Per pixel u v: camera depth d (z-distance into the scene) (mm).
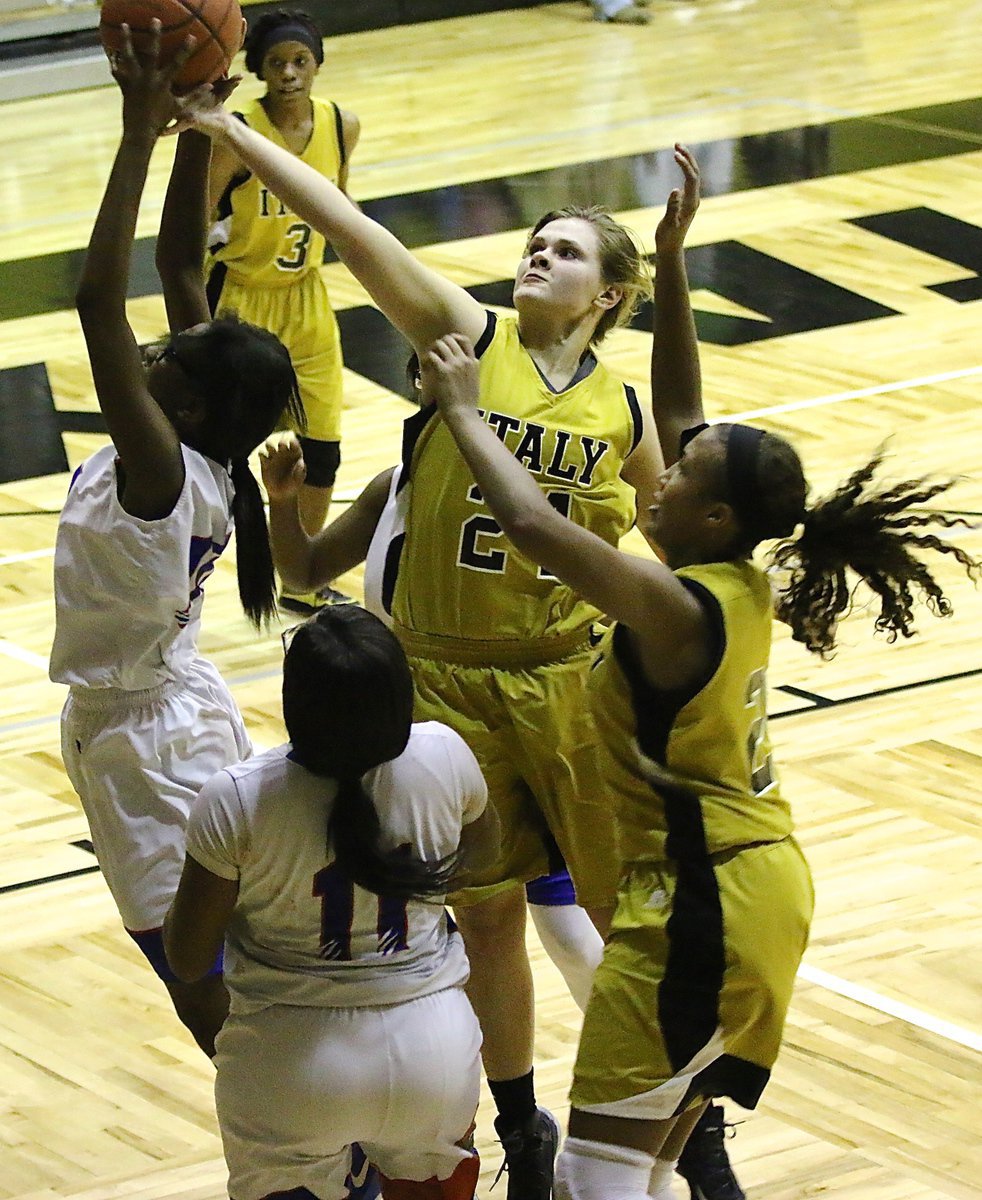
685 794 6887
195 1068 9578
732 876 6879
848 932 10516
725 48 37750
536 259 8109
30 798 12688
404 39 40219
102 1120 9117
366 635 6395
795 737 12930
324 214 7961
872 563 7191
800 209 26172
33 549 16953
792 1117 8867
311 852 6512
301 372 15656
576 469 8062
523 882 8109
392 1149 6875
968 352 20719
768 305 22516
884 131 30125
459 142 31281
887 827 11664
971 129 29875
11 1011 10141
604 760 7102
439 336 8109
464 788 6812
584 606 8102
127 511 7453
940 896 10852
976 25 38156
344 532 8688
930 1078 9180
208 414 7664
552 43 39094
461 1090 6820
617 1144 6840
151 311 23344
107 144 32875
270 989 6676
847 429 18625
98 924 11070
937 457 17812
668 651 6797
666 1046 6793
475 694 7938
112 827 7883
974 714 13164
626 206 26656
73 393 20938
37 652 14977
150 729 7836
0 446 19453
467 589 7879
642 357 20953
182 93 7895
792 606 7332
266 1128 6648
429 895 6594
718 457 6977
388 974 6688
